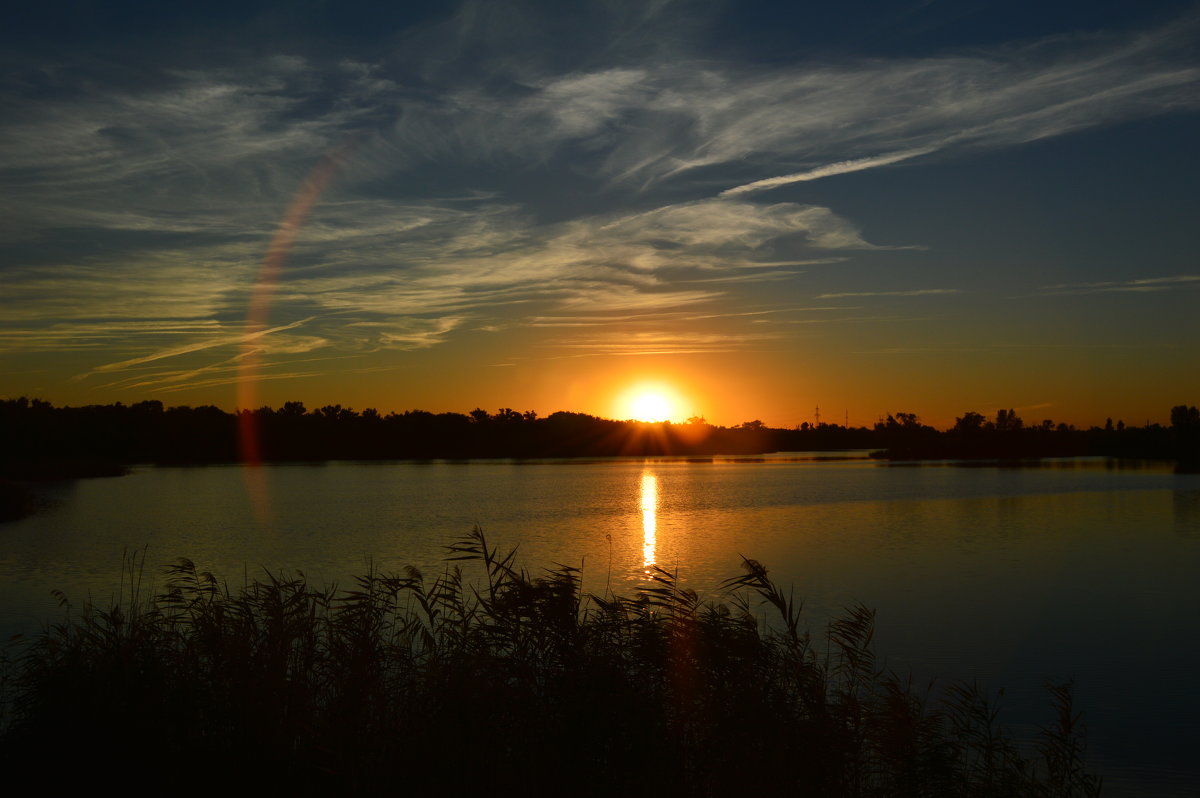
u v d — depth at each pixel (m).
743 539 49.50
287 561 40.75
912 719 11.97
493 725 9.70
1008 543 47.06
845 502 77.50
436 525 58.94
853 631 14.11
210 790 9.77
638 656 10.88
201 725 11.27
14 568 38.44
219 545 47.72
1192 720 17.12
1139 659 21.83
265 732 10.67
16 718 12.26
